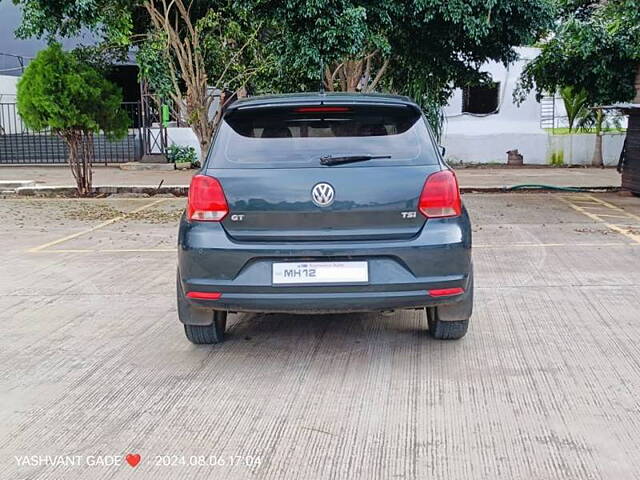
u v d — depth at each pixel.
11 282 6.77
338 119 4.44
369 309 4.23
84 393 4.07
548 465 3.18
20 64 24.02
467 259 4.29
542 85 15.73
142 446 3.42
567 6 13.48
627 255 7.71
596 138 22.19
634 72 14.30
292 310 4.23
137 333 5.16
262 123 4.46
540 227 9.76
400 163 4.28
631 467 3.15
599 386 4.05
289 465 3.22
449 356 4.58
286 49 10.71
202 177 4.32
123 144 21.81
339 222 4.19
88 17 11.05
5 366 4.52
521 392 3.99
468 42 12.08
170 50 13.36
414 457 3.28
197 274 4.25
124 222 10.69
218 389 4.10
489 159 23.12
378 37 10.75
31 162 21.34
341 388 4.09
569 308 5.64
